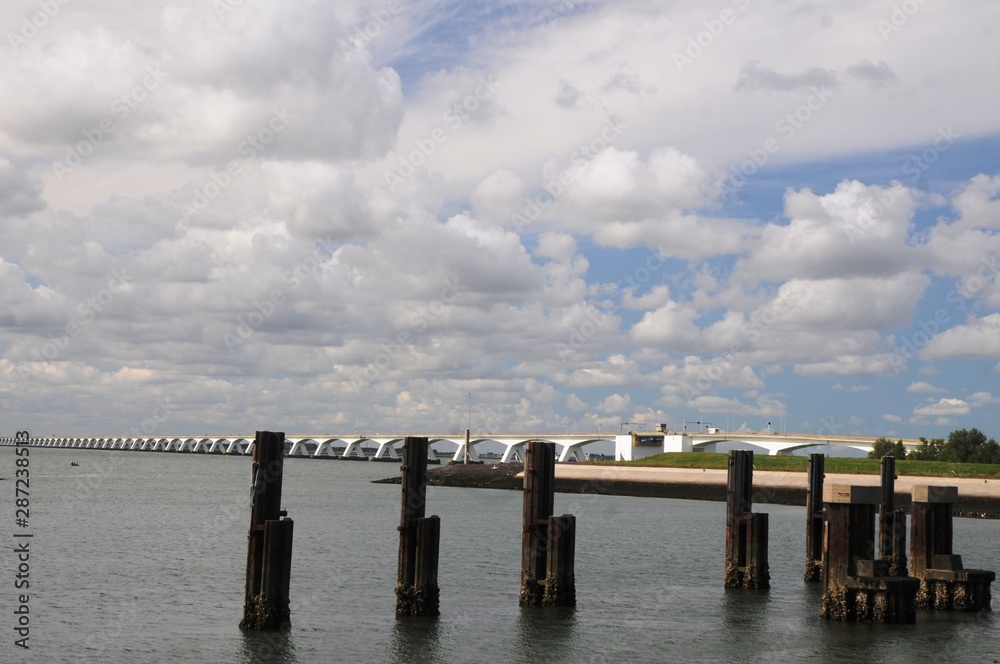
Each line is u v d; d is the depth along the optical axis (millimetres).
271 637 38844
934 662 38062
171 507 119125
